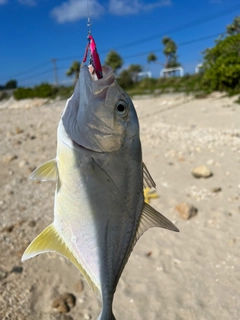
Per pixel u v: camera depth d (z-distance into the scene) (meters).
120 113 0.26
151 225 0.28
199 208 0.67
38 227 0.67
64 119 0.26
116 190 0.26
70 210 0.27
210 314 0.46
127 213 0.26
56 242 0.27
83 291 0.52
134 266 0.55
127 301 0.50
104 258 0.26
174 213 0.66
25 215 0.71
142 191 0.27
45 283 0.53
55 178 0.28
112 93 0.26
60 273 0.55
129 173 0.26
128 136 0.26
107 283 0.26
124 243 0.27
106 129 0.25
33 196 0.79
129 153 0.26
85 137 0.25
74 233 0.27
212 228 0.61
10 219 0.70
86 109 0.25
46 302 0.50
